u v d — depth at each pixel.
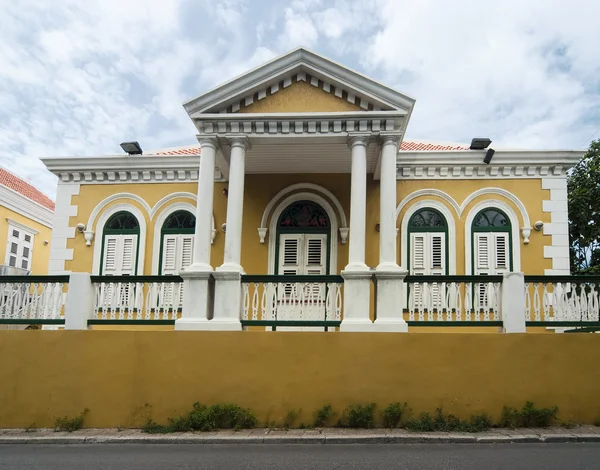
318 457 7.29
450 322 9.86
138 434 8.71
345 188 13.22
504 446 7.87
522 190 13.00
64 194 13.97
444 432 8.51
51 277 10.48
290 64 10.75
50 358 9.53
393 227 10.23
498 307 10.03
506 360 9.04
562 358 9.03
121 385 9.36
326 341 9.23
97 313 10.62
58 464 7.14
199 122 10.75
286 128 10.68
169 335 9.43
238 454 7.52
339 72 10.60
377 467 6.76
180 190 13.75
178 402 9.25
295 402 9.11
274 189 13.33
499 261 12.79
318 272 12.95
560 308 9.78
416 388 9.03
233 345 9.34
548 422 8.80
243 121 10.65
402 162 13.00
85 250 13.70
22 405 9.42
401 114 10.37
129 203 13.83
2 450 8.06
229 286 10.07
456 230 12.94
